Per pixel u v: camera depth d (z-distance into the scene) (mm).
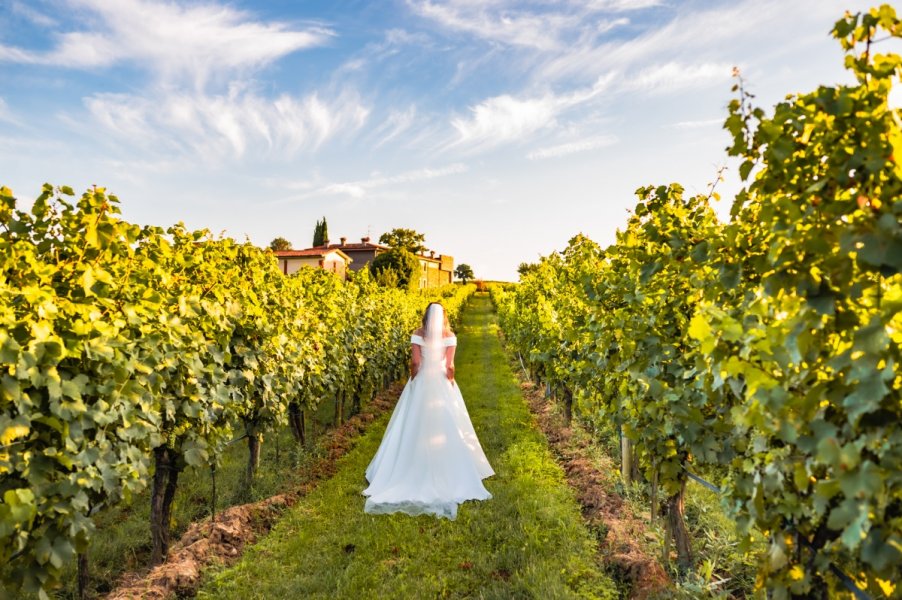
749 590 3465
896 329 1788
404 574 4094
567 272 9164
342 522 5117
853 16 1788
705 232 3588
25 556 2955
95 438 3381
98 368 3330
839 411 1880
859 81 1797
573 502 5430
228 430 5293
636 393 4121
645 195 4477
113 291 3832
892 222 1591
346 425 9086
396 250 41531
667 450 3812
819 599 2109
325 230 72000
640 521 4703
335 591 3887
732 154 2350
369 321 11680
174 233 6160
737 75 2250
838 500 1919
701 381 3004
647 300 4051
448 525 4949
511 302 18250
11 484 2967
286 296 7602
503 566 4195
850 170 1769
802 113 1891
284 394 6578
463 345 20859
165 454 4523
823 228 1864
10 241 3342
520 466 6559
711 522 4430
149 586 3865
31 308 3031
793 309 2002
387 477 5750
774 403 1938
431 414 5719
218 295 5621
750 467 2254
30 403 2891
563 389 8695
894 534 1645
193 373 4520
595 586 3770
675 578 3785
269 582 4043
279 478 6410
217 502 5824
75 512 3119
